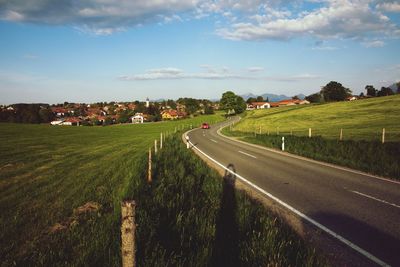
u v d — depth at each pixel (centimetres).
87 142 3403
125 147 2706
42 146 2891
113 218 663
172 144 2603
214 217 652
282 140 2336
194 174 1189
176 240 540
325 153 1788
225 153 2023
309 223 669
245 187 1016
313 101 13112
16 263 501
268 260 477
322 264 471
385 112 5447
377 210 743
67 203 844
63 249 534
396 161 1357
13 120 10825
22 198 920
